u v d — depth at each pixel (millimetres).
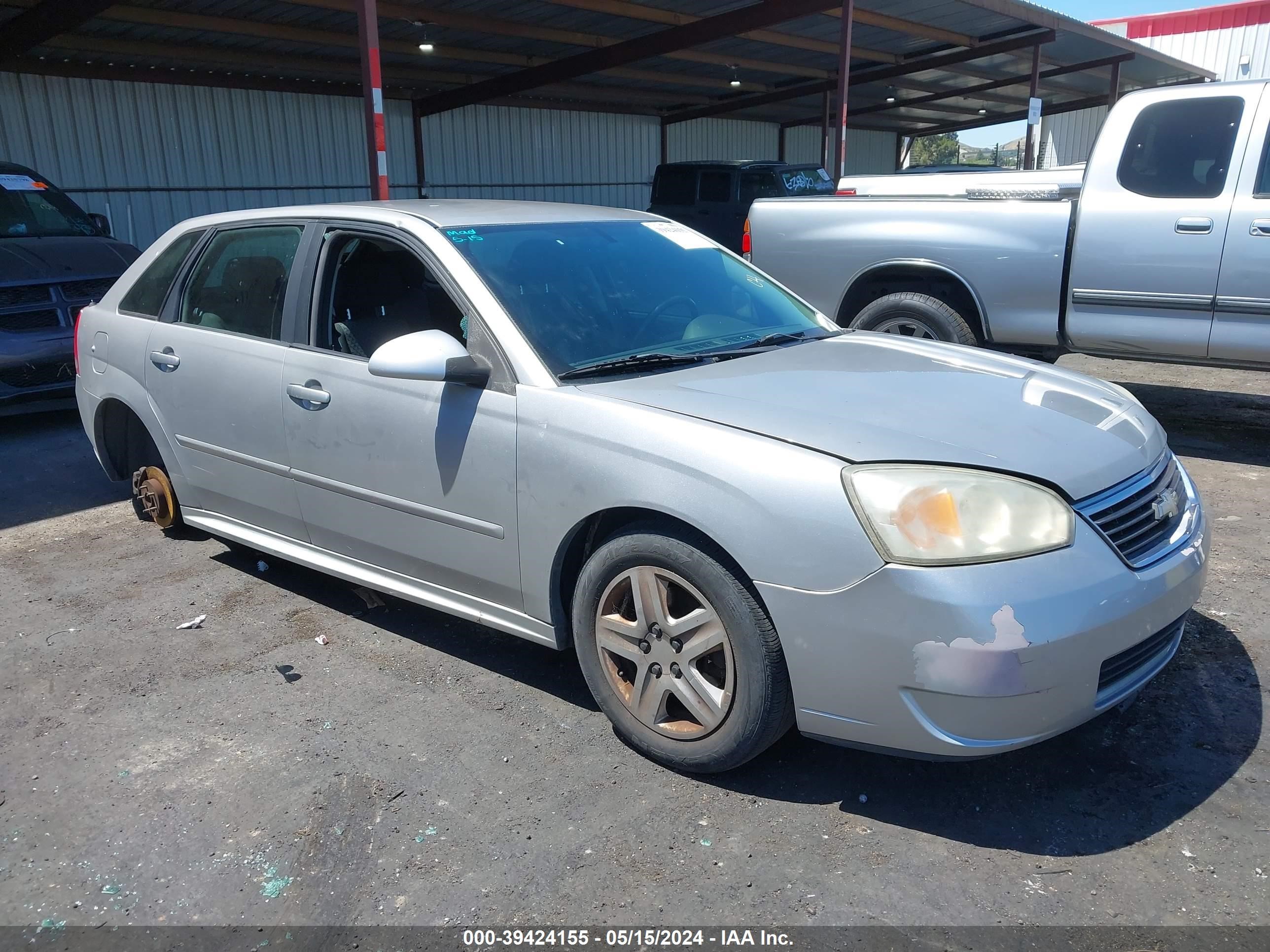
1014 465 2492
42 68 14602
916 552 2334
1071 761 2857
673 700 2904
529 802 2719
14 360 6746
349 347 3658
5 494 5777
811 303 7066
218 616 4016
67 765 2951
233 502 4133
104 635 3848
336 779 2848
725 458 2555
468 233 3439
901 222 6535
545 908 2311
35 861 2529
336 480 3561
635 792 2756
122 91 15633
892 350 3551
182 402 4184
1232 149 5457
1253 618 3736
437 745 3021
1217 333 5645
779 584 2457
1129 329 5941
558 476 2871
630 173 24312
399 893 2373
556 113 22297
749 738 2623
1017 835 2539
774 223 7105
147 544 4887
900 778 2803
